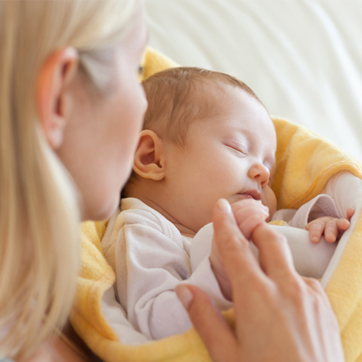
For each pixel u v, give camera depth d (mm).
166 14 1533
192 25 1507
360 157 1244
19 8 410
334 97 1376
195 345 523
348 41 1525
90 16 438
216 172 858
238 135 899
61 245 440
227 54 1448
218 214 529
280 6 1576
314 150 991
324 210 873
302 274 684
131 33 490
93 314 580
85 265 667
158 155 917
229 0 1581
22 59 411
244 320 453
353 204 764
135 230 751
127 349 543
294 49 1477
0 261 444
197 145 882
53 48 416
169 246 749
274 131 983
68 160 466
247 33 1495
